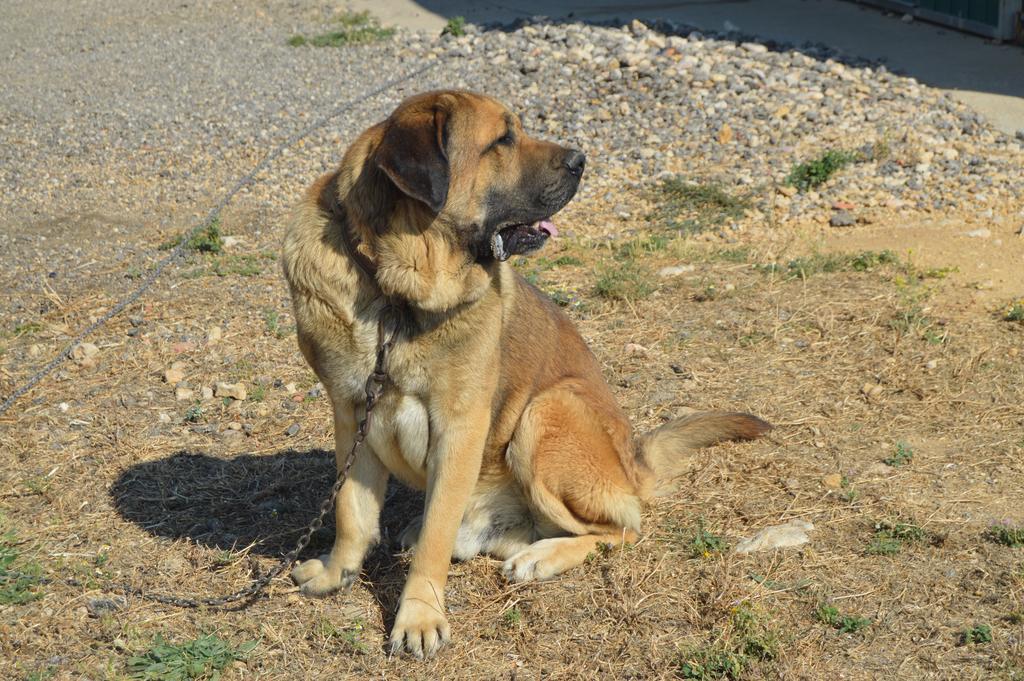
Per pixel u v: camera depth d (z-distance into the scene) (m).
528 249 5.30
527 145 5.17
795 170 12.19
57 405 7.64
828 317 8.77
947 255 10.11
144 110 17.36
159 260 10.84
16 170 14.51
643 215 11.62
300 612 5.36
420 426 5.18
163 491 6.53
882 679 4.66
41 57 22.11
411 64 18.34
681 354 8.34
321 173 13.72
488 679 4.86
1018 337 8.27
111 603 5.34
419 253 4.83
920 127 13.30
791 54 16.02
